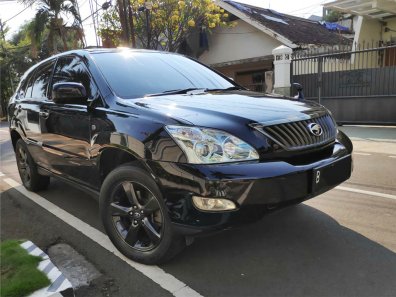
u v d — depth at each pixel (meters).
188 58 4.77
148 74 3.92
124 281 2.98
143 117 3.01
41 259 3.09
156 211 2.98
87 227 4.07
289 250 3.33
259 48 16.78
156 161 2.80
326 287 2.78
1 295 2.61
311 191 2.89
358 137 9.21
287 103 3.44
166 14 15.38
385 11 13.71
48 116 4.28
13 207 4.87
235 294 2.75
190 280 2.94
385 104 10.72
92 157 3.50
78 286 2.94
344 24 31.97
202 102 3.24
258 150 2.76
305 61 12.12
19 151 5.49
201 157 2.65
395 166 6.19
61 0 20.83
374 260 3.12
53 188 5.57
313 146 3.06
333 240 3.49
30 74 5.41
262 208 2.69
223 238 3.58
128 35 14.62
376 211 4.16
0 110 33.44
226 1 17.69
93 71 3.75
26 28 23.22
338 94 11.58
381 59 14.30
